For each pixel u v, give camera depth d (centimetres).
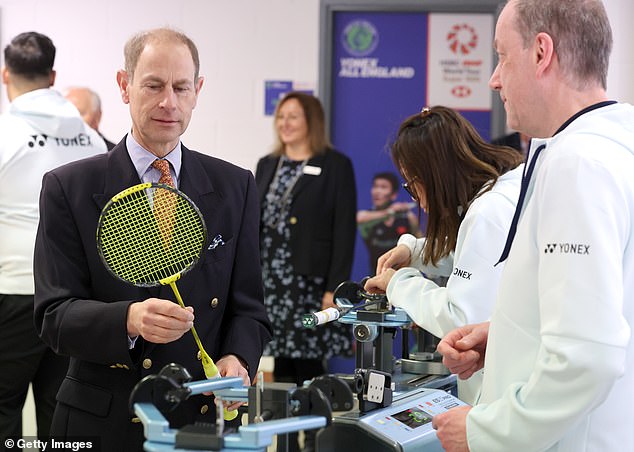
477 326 185
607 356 143
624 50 506
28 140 352
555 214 150
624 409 156
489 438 156
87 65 579
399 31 574
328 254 465
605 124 156
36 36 362
